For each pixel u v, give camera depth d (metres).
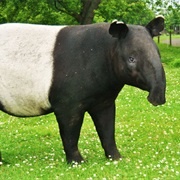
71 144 8.24
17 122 12.98
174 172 7.67
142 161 8.46
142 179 7.37
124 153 9.20
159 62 7.29
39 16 32.50
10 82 8.10
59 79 7.86
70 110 7.95
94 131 11.40
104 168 8.01
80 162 8.34
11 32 8.24
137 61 7.39
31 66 7.99
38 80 7.96
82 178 7.58
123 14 31.69
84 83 7.82
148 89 7.29
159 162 8.33
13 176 7.91
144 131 11.33
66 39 8.00
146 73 7.27
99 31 7.91
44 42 8.06
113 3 31.59
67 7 31.00
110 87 7.91
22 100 8.17
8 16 31.98
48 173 7.95
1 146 10.29
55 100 7.98
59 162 8.56
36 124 12.87
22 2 30.52
